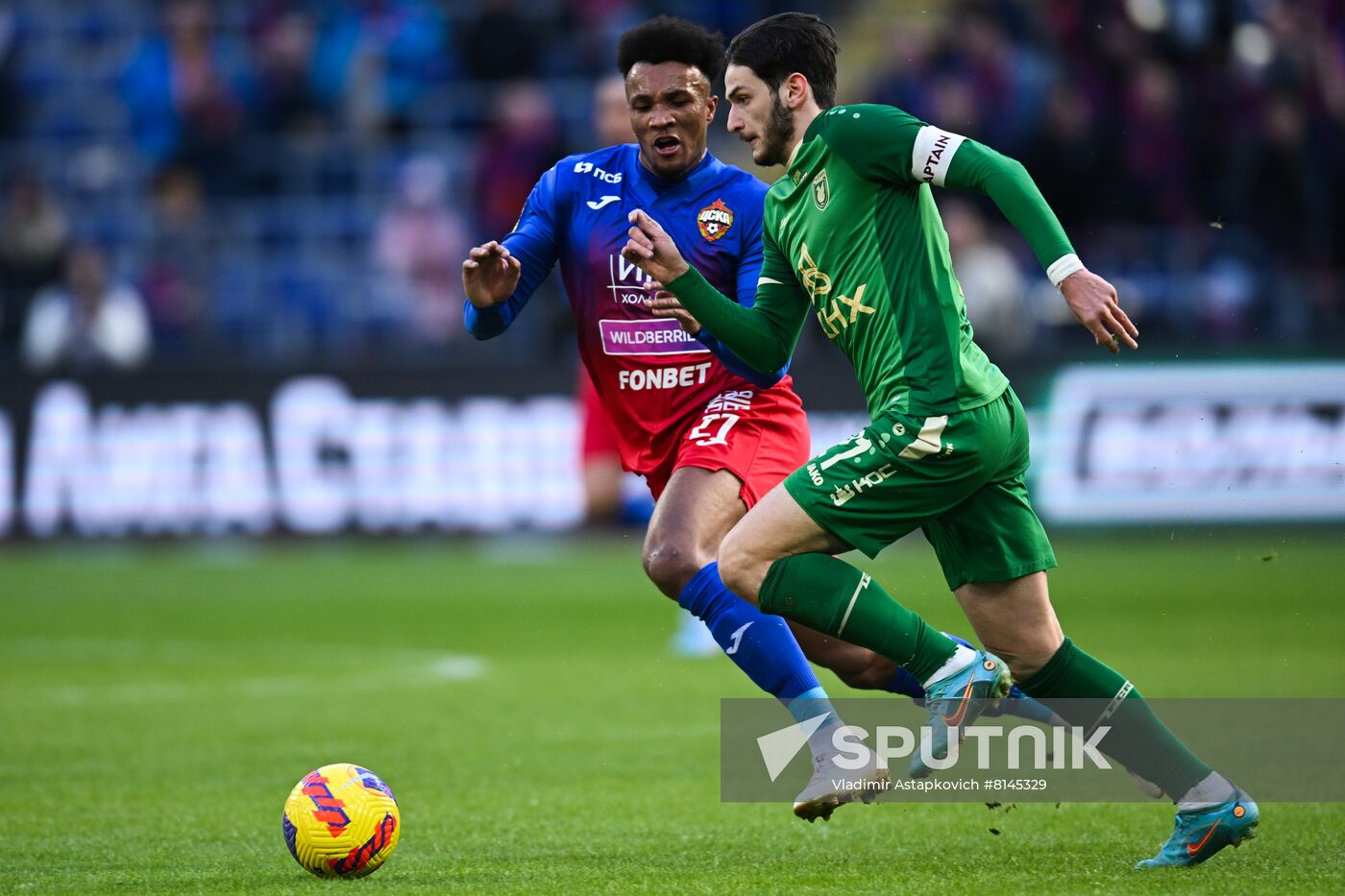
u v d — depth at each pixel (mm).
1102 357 57594
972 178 15758
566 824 19781
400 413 59781
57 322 61906
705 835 18953
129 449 60312
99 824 20031
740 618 18203
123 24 75750
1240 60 67000
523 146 65625
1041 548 16719
